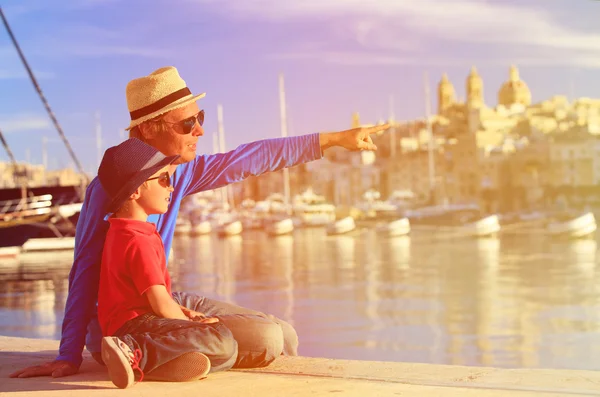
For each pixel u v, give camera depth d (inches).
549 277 2564.0
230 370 138.6
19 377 136.4
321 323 1887.3
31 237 2623.0
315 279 2667.3
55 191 2381.9
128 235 129.6
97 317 141.3
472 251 3299.7
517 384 120.7
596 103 5452.8
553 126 5019.7
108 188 130.7
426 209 4672.7
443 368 137.7
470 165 4916.3
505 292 2316.7
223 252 3535.9
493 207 4734.3
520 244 3479.3
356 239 3966.5
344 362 146.6
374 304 2158.0
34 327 1641.2
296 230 4640.8
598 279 2475.4
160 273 129.6
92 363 152.0
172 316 129.2
